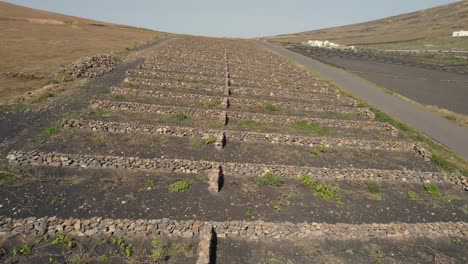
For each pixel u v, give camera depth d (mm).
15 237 8867
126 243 9156
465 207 13406
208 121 19531
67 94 21453
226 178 13461
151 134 16750
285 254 9617
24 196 10766
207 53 51656
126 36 69062
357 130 21469
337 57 74500
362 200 13125
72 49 41375
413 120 24938
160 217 10672
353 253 9945
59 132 15594
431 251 10398
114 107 19750
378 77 46938
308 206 12273
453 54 83125
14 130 15211
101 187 11812
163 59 39531
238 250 9570
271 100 26141
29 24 64375
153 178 12789
